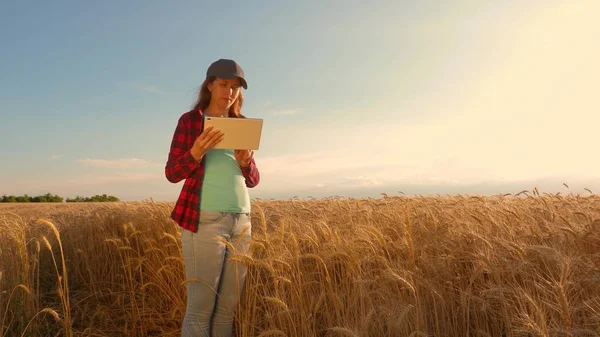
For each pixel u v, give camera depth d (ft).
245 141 10.32
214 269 10.91
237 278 11.21
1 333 14.08
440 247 13.60
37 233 23.24
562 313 9.15
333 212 21.40
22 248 16.89
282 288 12.00
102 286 20.20
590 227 13.76
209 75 10.93
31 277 18.33
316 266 13.97
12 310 15.67
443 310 11.21
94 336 15.72
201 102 11.51
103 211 27.58
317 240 14.43
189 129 11.06
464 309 11.02
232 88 11.03
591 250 13.51
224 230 10.93
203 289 10.89
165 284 16.72
